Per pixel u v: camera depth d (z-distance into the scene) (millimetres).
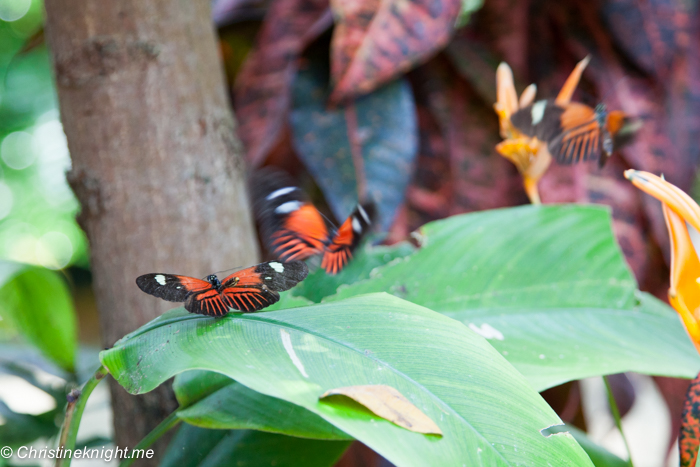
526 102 678
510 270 707
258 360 582
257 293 604
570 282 705
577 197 859
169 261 709
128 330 711
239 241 734
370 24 799
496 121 882
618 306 701
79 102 706
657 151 889
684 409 601
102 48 700
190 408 627
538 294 700
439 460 559
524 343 670
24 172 3088
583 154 654
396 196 815
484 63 867
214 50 741
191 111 718
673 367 659
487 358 597
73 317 894
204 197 718
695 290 589
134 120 705
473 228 717
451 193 885
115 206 707
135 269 708
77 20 701
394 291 695
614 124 654
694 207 586
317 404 565
